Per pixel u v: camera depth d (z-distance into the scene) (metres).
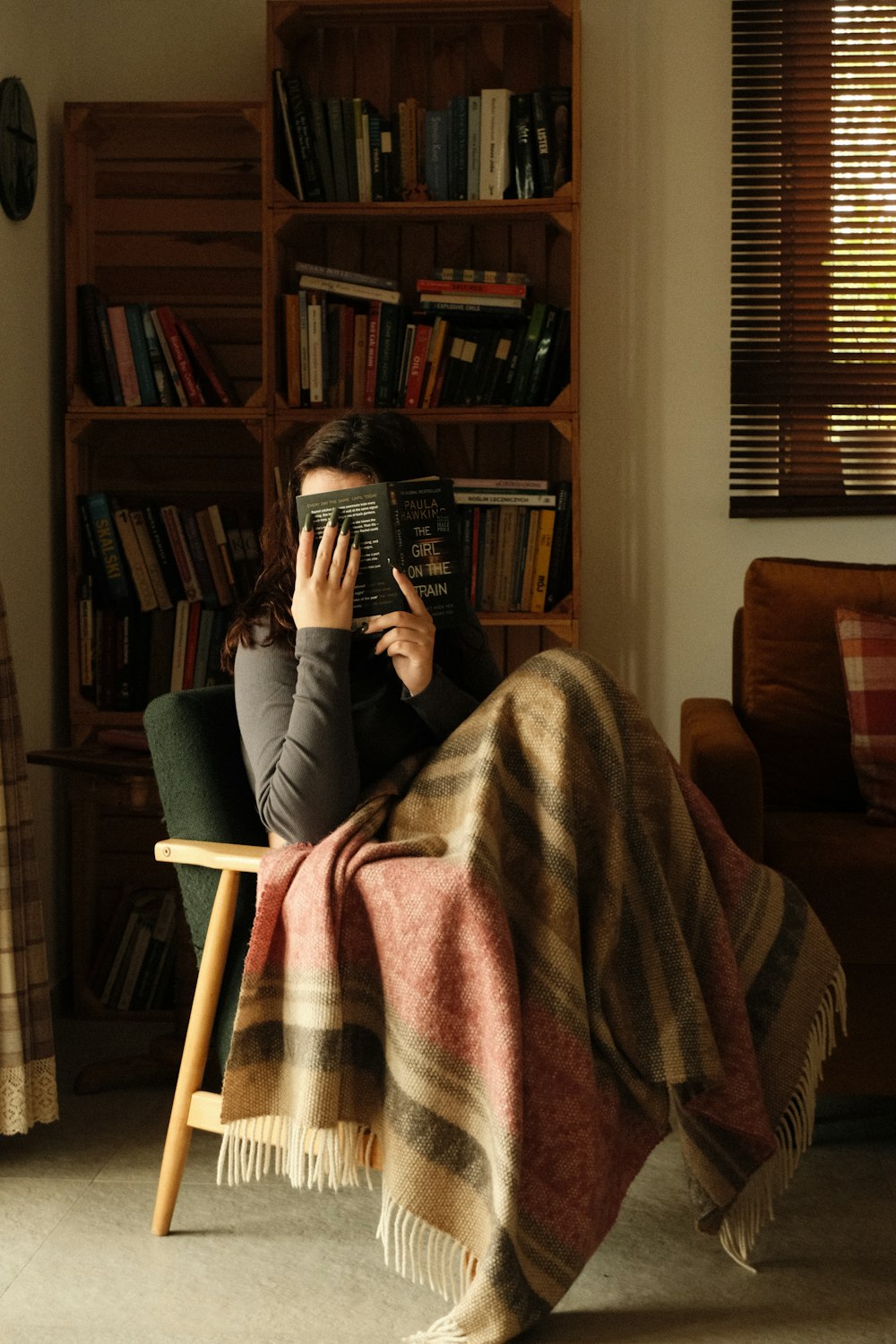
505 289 2.73
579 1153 1.38
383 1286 1.55
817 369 2.93
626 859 1.50
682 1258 1.62
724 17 2.88
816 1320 1.46
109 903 2.92
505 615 2.72
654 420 2.94
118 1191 1.83
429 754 1.68
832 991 1.68
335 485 1.70
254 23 2.92
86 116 2.74
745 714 2.41
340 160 2.73
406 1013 1.41
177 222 2.90
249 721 1.63
